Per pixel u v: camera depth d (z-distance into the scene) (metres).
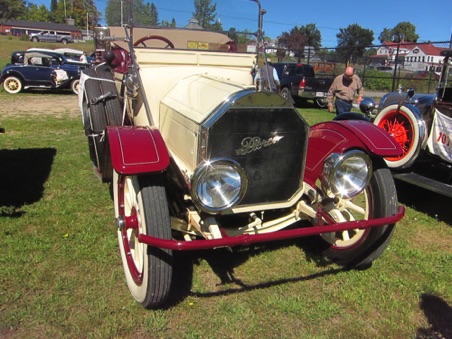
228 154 2.70
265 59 4.12
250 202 2.89
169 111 3.31
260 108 2.68
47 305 2.79
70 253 3.45
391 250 3.79
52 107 12.44
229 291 3.08
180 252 3.56
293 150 2.88
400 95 6.04
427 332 2.73
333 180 2.93
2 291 2.91
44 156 6.34
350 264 3.40
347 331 2.71
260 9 4.09
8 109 11.73
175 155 3.12
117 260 3.38
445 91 4.67
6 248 3.47
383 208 3.13
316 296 3.06
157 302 2.70
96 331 2.59
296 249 3.73
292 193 3.00
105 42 4.81
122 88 4.22
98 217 4.17
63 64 16.80
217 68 4.04
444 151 4.61
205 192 2.48
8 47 45.72
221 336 2.62
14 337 2.51
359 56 19.97
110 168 3.49
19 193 4.73
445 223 4.53
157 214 2.57
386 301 3.03
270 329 2.70
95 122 3.94
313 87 15.05
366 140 3.06
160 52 3.85
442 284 3.26
